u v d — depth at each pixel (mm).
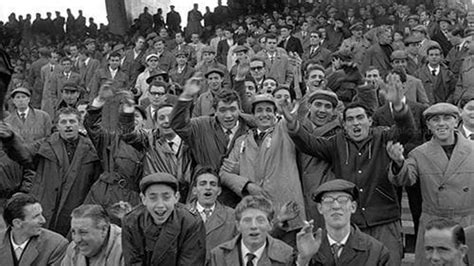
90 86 8203
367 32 8766
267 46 7309
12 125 5375
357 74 5207
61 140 4328
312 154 3705
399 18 11945
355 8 13281
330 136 3875
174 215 3137
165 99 5070
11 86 8867
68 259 3332
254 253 3133
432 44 6262
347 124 3650
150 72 7422
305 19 12953
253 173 3805
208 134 3959
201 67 7609
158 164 4078
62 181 4262
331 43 10398
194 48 10141
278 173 3764
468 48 6480
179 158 4094
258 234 3113
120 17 16984
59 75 7742
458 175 3516
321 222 3645
